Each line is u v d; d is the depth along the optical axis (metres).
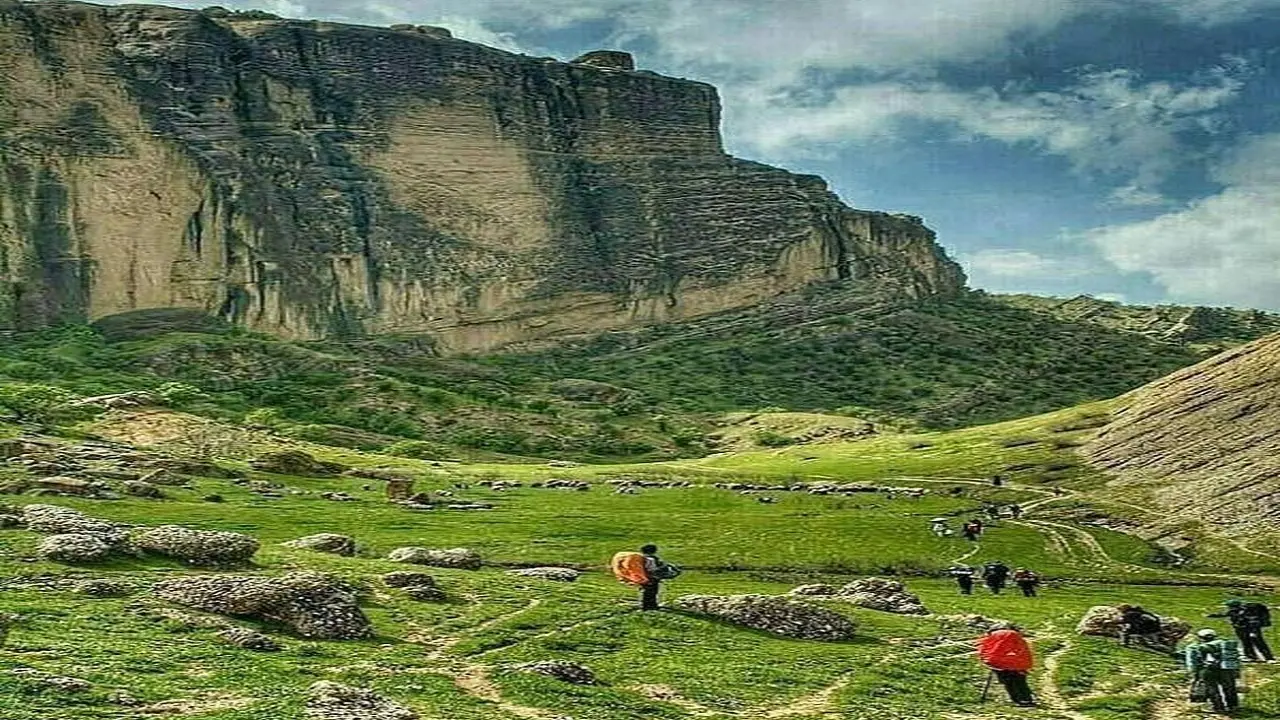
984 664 45.56
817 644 52.41
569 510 121.62
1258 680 51.38
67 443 136.00
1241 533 121.69
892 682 44.91
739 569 95.12
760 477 174.50
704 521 113.69
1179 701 46.12
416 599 54.34
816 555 100.81
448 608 53.19
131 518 82.25
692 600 55.78
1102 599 89.62
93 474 107.00
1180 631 59.97
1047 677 49.84
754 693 41.44
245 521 88.81
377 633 46.22
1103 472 160.88
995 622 63.22
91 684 32.00
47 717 28.42
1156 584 103.44
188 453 149.38
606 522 109.38
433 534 95.00
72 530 58.97
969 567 99.38
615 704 37.50
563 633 48.12
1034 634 61.72
